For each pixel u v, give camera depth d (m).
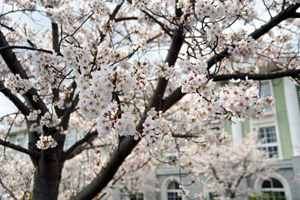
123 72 1.48
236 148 10.53
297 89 11.20
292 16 2.61
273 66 10.21
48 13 3.52
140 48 2.57
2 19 4.19
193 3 2.24
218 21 2.27
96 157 3.91
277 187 10.66
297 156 10.03
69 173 9.68
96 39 3.79
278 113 11.36
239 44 2.18
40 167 3.14
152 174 12.34
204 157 10.30
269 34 4.02
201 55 2.03
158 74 2.46
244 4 2.79
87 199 2.73
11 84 2.79
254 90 1.54
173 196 12.09
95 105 1.44
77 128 5.91
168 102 2.89
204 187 11.09
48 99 3.60
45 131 3.19
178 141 3.52
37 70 2.18
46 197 3.04
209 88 1.65
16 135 15.98
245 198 10.42
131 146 2.48
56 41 3.86
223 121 1.66
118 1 3.80
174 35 2.85
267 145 11.38
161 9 2.75
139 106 5.05
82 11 4.85
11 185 4.34
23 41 4.40
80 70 1.90
